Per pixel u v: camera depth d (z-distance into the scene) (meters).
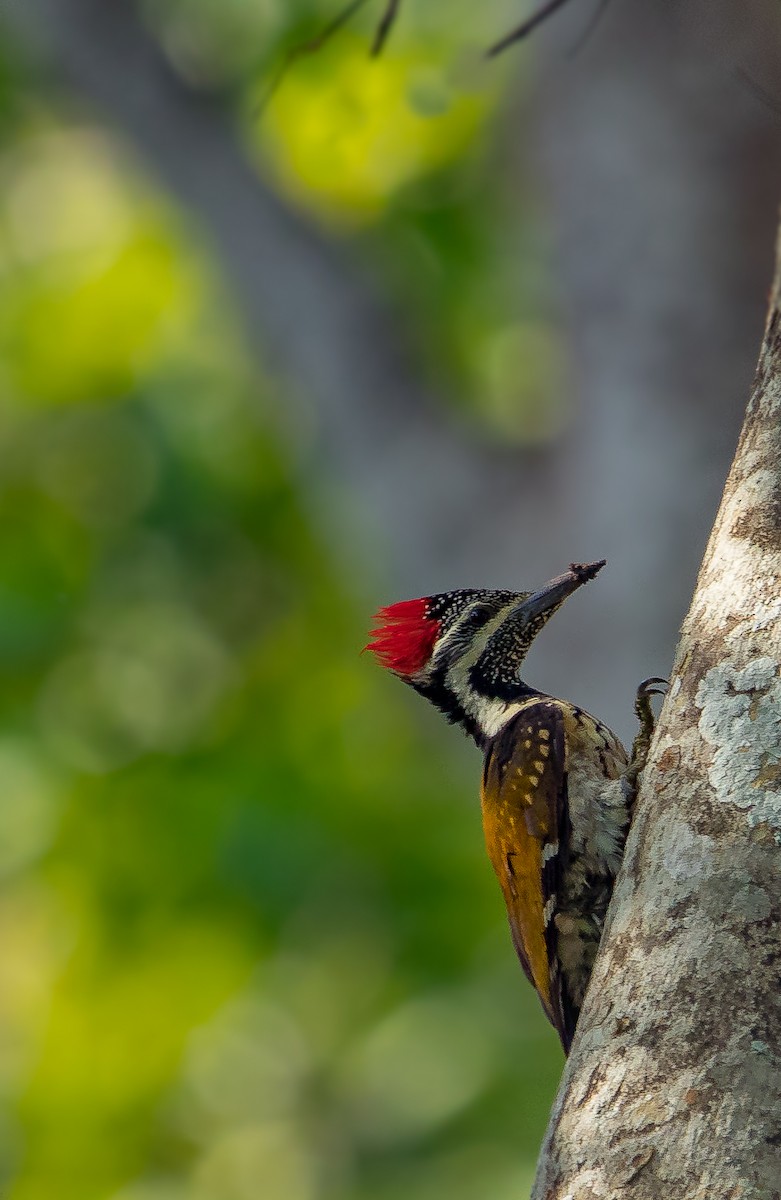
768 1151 4.85
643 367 11.41
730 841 5.31
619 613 11.03
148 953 13.32
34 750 13.96
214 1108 13.17
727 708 5.52
